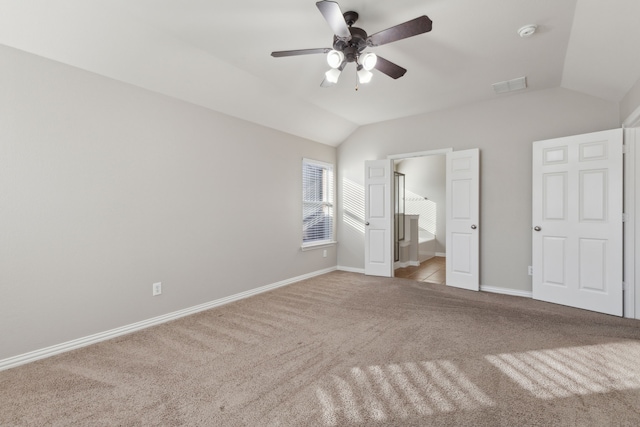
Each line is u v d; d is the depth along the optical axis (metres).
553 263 3.54
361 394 1.85
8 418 1.65
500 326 2.88
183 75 3.03
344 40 2.24
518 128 3.89
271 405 1.75
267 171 4.30
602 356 2.29
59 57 2.39
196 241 3.41
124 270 2.81
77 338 2.52
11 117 2.20
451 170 4.34
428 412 1.68
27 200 2.27
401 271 5.61
